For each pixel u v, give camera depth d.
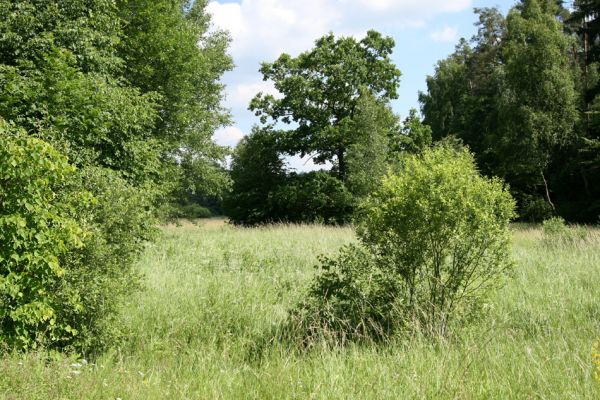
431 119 50.12
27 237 5.64
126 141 14.16
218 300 8.31
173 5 22.19
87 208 6.49
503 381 4.77
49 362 5.38
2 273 5.68
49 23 13.33
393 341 6.29
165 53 20.20
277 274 10.80
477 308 6.84
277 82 34.88
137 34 19.91
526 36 36.34
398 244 6.89
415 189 6.70
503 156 34.62
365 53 35.56
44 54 11.93
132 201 6.97
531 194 37.16
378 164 28.75
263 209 35.31
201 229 26.45
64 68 12.06
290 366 5.61
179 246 15.06
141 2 20.02
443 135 48.19
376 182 28.38
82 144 12.12
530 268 11.01
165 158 21.36
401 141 33.59
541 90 33.53
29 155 5.53
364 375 5.23
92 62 14.03
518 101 34.16
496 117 39.38
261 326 7.47
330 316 6.94
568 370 4.96
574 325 7.27
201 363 6.02
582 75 38.03
